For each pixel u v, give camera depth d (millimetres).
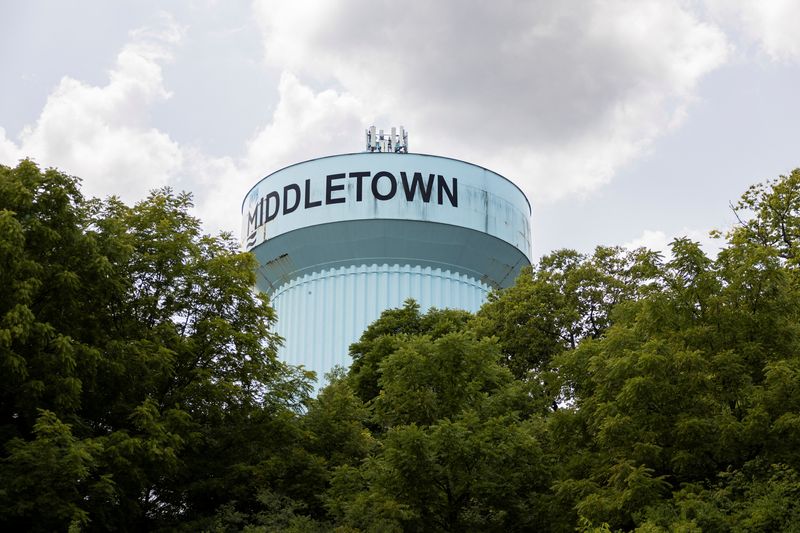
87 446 26406
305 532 29641
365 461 30656
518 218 60219
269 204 58656
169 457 28750
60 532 27375
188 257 35531
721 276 29625
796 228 39938
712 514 23906
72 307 29328
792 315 29016
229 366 34844
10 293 27469
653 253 30641
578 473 29422
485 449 28422
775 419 26047
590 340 33094
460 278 58094
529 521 30062
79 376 28797
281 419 33875
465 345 31359
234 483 32562
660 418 27156
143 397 31984
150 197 37188
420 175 57031
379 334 48781
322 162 57625
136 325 33000
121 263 31547
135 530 31734
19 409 28141
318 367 56031
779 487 23688
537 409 34500
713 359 27453
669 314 29266
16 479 25453
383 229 56312
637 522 24906
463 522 29391
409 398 30797
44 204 29766
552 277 46188
